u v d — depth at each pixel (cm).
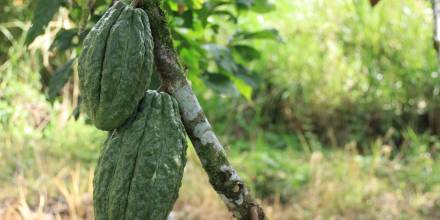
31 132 359
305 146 402
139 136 95
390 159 409
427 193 343
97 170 98
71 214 265
